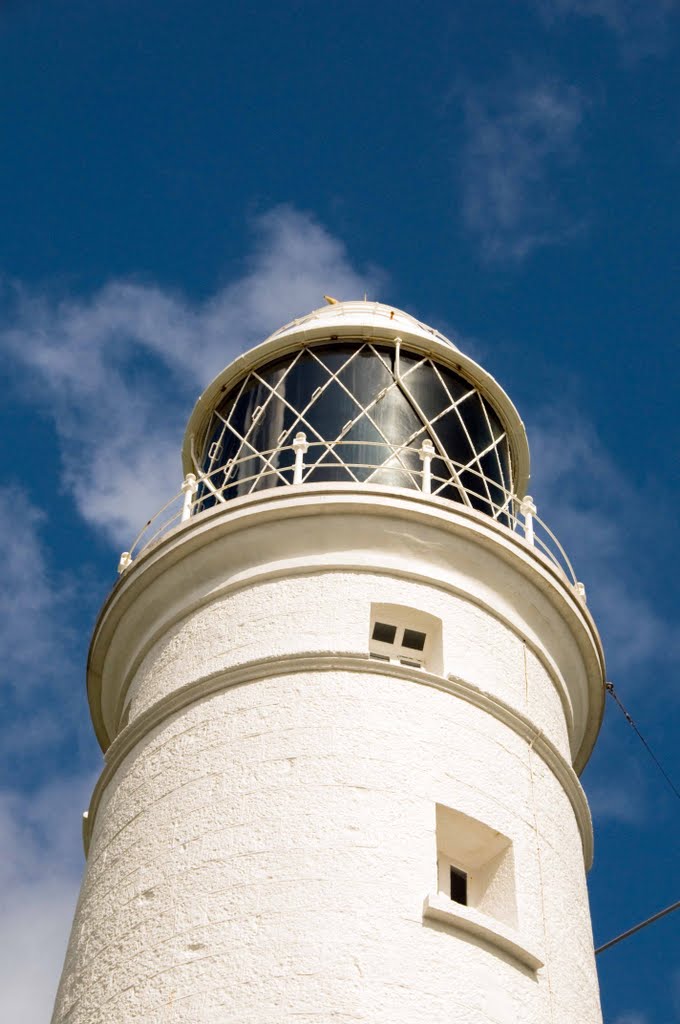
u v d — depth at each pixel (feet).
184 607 60.29
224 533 60.08
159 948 48.21
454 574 59.47
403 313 72.95
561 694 61.52
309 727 52.60
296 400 66.74
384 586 57.82
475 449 67.56
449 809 51.24
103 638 63.87
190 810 51.85
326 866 48.39
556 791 56.75
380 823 49.70
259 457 65.46
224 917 47.85
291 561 58.80
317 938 46.39
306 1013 44.52
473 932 48.24
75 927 53.72
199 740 54.13
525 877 51.83
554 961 50.44
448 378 69.10
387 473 63.52
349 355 67.87
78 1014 49.11
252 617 57.47
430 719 53.67
